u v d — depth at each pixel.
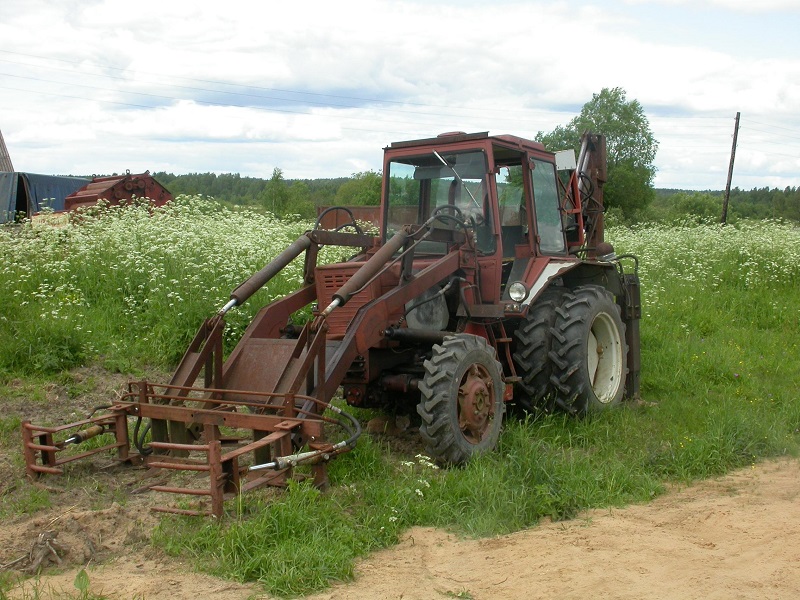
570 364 6.81
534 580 3.77
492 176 6.69
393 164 7.23
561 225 7.87
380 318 5.75
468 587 3.72
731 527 4.50
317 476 4.94
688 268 14.74
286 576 3.71
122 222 11.52
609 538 4.33
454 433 5.51
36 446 5.12
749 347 10.33
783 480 5.58
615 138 46.19
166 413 5.30
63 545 4.04
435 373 5.57
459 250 6.40
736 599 3.54
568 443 6.36
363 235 6.92
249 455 5.68
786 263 14.45
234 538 4.00
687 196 45.44
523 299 6.39
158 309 9.09
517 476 5.12
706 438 6.18
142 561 3.99
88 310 9.20
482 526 4.50
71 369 8.08
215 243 10.78
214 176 82.62
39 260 10.29
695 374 8.90
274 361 5.50
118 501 4.81
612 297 7.60
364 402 6.40
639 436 6.51
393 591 3.69
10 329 8.53
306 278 6.39
